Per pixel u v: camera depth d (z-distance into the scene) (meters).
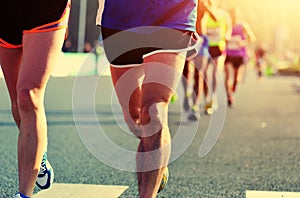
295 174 5.76
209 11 9.41
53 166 6.00
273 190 5.00
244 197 4.70
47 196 4.61
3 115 10.86
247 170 5.94
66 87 20.14
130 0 3.80
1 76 22.78
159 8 3.66
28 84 3.51
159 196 4.71
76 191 4.83
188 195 4.77
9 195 4.61
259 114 12.49
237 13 14.70
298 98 18.62
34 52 3.53
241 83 32.53
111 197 4.66
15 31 3.62
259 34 79.69
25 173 3.56
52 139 7.98
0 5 3.57
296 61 73.06
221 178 5.50
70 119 10.48
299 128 9.84
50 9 3.50
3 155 6.54
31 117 3.54
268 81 36.69
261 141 8.18
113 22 3.91
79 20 40.44
